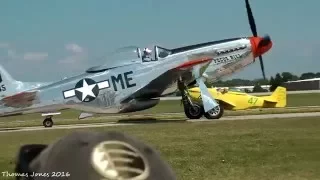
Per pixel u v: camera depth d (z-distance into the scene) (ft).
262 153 27.17
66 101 65.77
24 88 65.98
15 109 65.87
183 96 67.51
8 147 33.24
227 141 32.60
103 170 3.48
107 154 3.62
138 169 3.65
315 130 39.45
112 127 51.67
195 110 66.59
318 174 21.71
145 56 67.15
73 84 65.98
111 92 66.28
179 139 34.86
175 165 23.66
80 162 3.51
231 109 85.51
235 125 46.98
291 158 25.50
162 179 3.69
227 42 69.00
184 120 62.69
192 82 68.39
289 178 21.06
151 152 3.89
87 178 3.41
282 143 31.09
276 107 90.79
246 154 26.89
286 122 48.73
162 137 36.78
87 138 3.76
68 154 3.58
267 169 22.89
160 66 66.90
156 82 66.39
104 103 66.44
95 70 66.44
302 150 28.14
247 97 85.97
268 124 46.93
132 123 59.41
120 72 66.49
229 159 25.31
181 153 27.40
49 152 3.69
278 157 25.82
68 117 108.17
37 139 41.22
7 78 65.92
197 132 40.45
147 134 39.75
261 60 70.54
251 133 37.37
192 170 22.68
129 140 3.91
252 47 68.95
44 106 65.67
